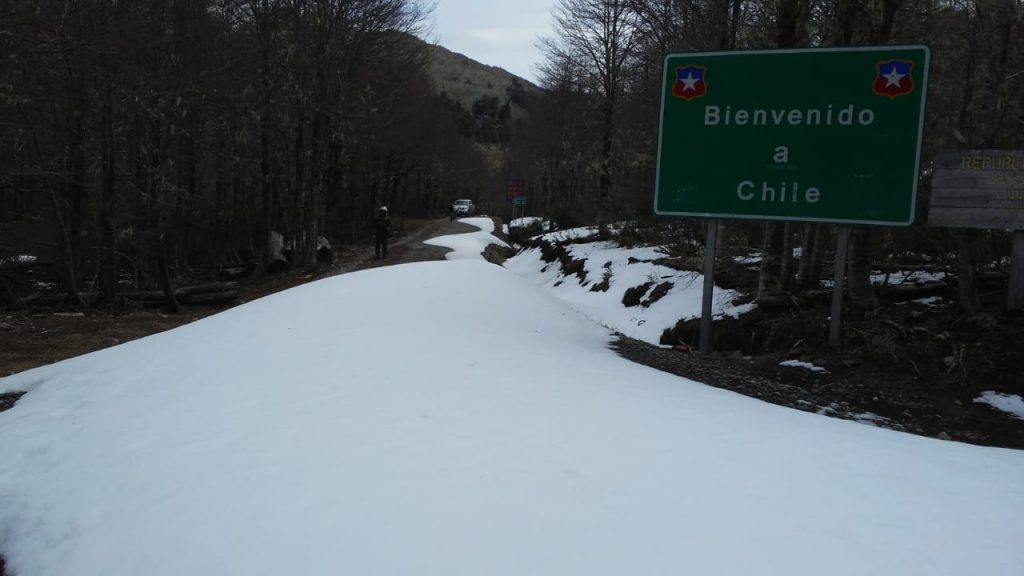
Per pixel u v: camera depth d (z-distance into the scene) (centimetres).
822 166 846
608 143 3222
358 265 2341
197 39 1856
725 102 894
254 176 2922
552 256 2564
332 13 2323
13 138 1550
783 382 776
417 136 4209
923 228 965
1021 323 769
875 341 809
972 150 784
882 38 903
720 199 905
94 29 1486
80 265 1892
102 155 1678
